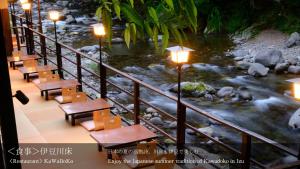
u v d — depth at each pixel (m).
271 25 18.58
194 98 11.23
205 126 9.20
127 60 15.45
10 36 10.42
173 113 10.16
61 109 6.67
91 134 5.18
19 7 25.78
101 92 7.12
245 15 19.72
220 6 20.12
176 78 13.34
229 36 19.23
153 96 11.59
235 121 9.70
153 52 16.48
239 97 11.20
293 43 16.38
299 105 10.73
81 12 25.41
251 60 15.06
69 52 16.56
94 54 16.17
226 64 14.95
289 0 18.52
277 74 13.56
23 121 6.53
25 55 10.26
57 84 7.70
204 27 20.25
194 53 16.59
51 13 8.91
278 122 9.66
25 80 8.94
